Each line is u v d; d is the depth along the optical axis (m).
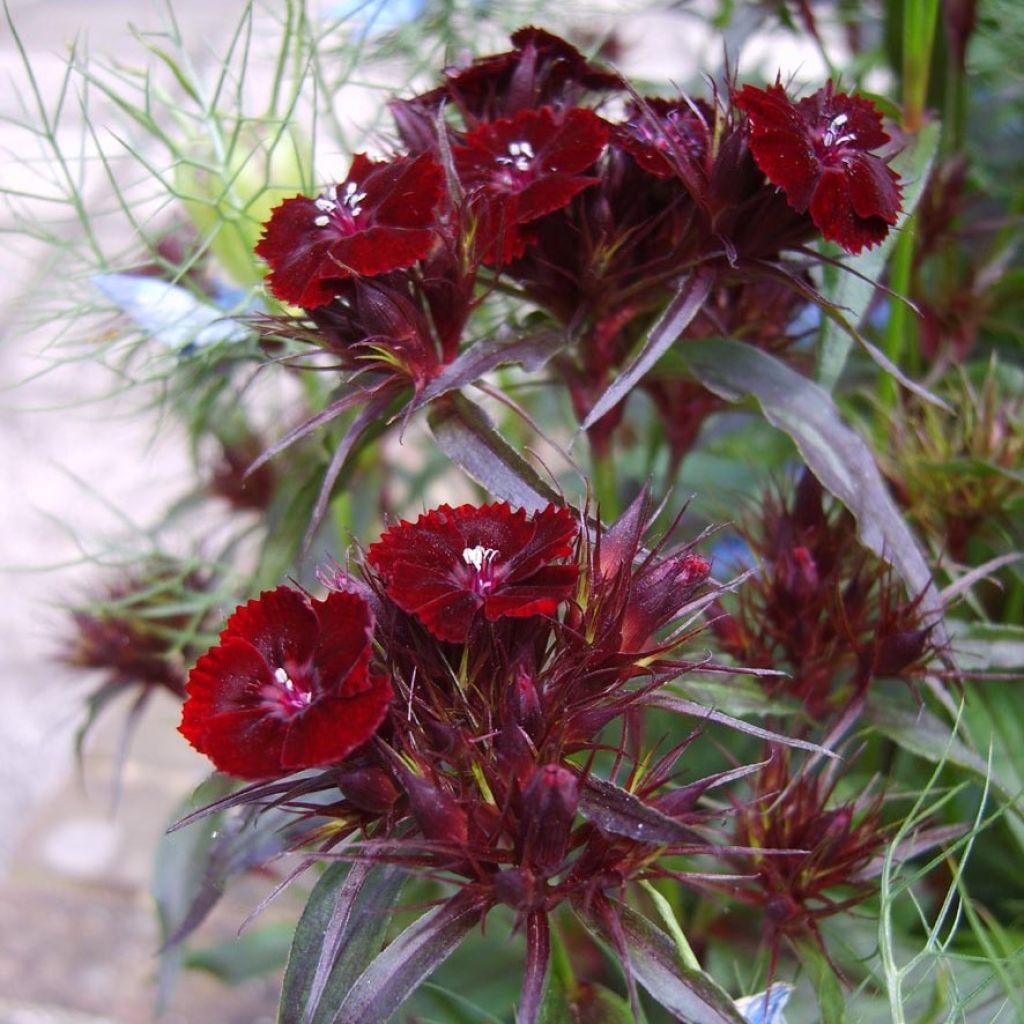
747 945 0.23
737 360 0.21
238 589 0.26
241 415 0.28
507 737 0.16
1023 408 0.25
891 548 0.20
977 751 0.22
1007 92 0.30
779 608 0.21
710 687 0.21
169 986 0.24
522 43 0.21
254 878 0.30
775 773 0.20
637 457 0.30
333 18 0.25
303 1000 0.17
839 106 0.19
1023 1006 0.19
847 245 0.18
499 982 0.25
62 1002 0.33
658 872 0.17
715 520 0.26
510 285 0.21
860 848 0.20
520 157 0.19
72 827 0.39
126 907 0.36
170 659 0.26
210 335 0.23
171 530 0.28
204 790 0.21
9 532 0.47
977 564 0.26
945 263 0.28
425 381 0.19
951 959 0.22
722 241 0.19
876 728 0.21
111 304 0.25
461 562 0.17
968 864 0.25
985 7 0.27
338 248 0.18
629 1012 0.19
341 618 0.16
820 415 0.21
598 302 0.21
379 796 0.17
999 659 0.22
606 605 0.17
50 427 0.49
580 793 0.16
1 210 0.42
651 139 0.19
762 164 0.18
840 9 0.30
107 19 0.59
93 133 0.22
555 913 0.20
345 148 0.25
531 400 0.32
